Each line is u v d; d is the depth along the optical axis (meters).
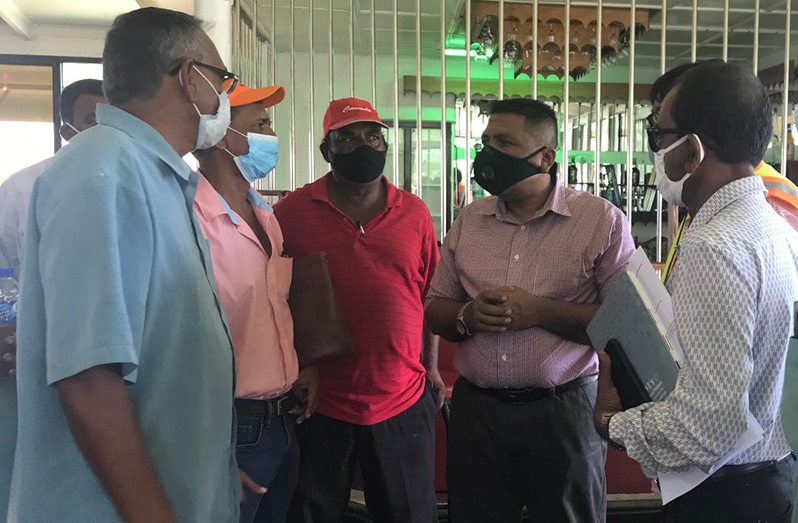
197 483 0.98
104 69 1.03
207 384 1.00
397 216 2.01
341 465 1.89
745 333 0.94
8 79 5.48
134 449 0.83
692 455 0.96
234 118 1.57
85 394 0.81
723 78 1.05
